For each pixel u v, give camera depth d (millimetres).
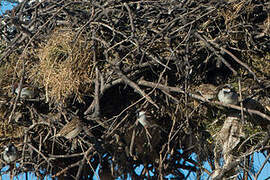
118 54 12031
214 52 11359
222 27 12180
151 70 12094
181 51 11867
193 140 12289
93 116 11445
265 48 11953
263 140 11086
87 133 11609
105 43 11820
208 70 12070
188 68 11266
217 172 11828
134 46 12000
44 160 12180
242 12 11867
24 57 11930
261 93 11664
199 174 12242
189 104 11914
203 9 11867
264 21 12078
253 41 11875
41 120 12109
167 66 11234
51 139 12297
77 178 11828
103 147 11805
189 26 11812
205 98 11453
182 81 11812
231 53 11336
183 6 12070
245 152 11602
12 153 12047
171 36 11695
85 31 12297
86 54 12070
